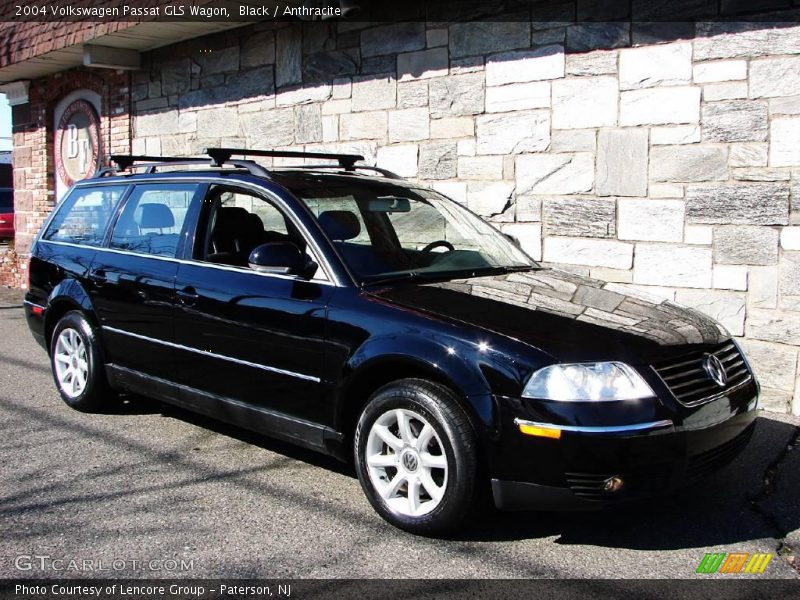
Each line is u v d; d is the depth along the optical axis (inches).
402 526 155.3
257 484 180.9
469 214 225.3
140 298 207.9
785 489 182.1
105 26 397.4
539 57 289.6
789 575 141.4
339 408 164.7
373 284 170.9
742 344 254.5
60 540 151.6
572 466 138.6
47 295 241.4
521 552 148.9
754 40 245.9
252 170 199.5
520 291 174.4
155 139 438.3
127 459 196.4
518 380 141.8
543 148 291.6
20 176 546.3
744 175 250.7
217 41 397.4
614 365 142.9
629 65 270.1
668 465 141.9
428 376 153.8
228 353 186.1
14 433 216.1
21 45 466.9
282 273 176.7
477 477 146.4
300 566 142.4
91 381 227.3
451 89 313.6
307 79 361.1
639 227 272.5
